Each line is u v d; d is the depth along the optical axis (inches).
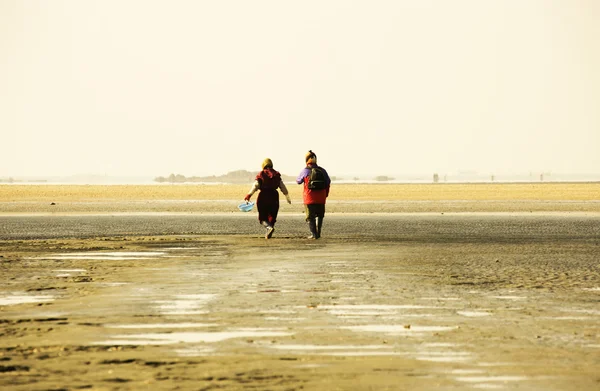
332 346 1064.2
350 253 2463.1
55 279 1797.5
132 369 928.9
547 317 1300.4
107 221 4439.0
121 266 2075.5
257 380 878.4
